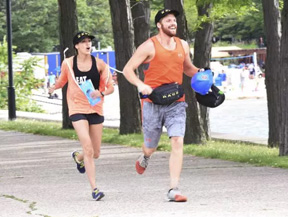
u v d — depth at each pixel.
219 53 172.38
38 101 82.19
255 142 35.88
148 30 42.12
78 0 153.25
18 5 154.50
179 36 30.70
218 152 25.91
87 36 16.98
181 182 19.19
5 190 18.73
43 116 52.69
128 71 15.80
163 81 16.00
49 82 110.56
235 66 160.88
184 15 30.78
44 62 106.44
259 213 14.28
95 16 161.00
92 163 16.81
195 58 37.31
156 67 15.92
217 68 133.38
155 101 15.85
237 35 190.00
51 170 22.84
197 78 16.12
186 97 31.53
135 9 41.91
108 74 17.16
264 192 17.05
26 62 65.00
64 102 38.09
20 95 64.81
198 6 36.12
